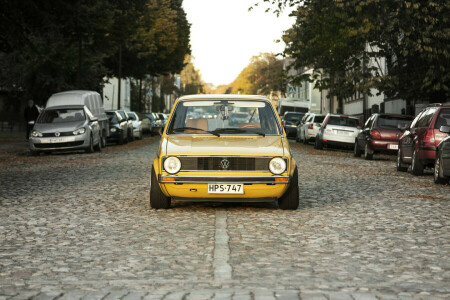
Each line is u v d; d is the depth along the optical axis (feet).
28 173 56.24
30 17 86.74
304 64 108.68
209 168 32.42
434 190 45.39
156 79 335.47
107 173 55.98
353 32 91.71
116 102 277.23
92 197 39.47
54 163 67.97
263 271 20.56
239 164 32.45
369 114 173.58
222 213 32.83
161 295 17.47
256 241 25.68
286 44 107.96
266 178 32.24
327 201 38.45
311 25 102.68
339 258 22.68
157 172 32.96
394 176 56.95
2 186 45.75
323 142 102.17
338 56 100.94
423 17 87.10
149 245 24.80
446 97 95.20
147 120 161.89
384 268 21.20
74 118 85.05
